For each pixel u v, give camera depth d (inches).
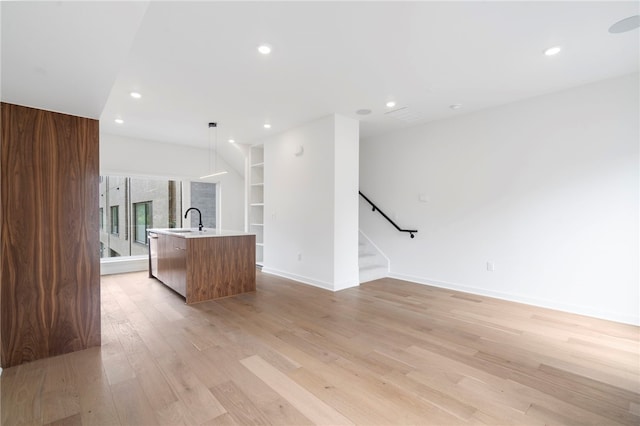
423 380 80.7
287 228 204.1
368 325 120.1
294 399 72.6
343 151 175.6
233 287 163.0
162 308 140.3
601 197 128.3
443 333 112.1
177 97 146.1
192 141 241.3
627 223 122.6
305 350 98.0
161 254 186.1
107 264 217.2
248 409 68.9
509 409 68.9
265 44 99.6
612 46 101.0
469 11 83.0
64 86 78.4
